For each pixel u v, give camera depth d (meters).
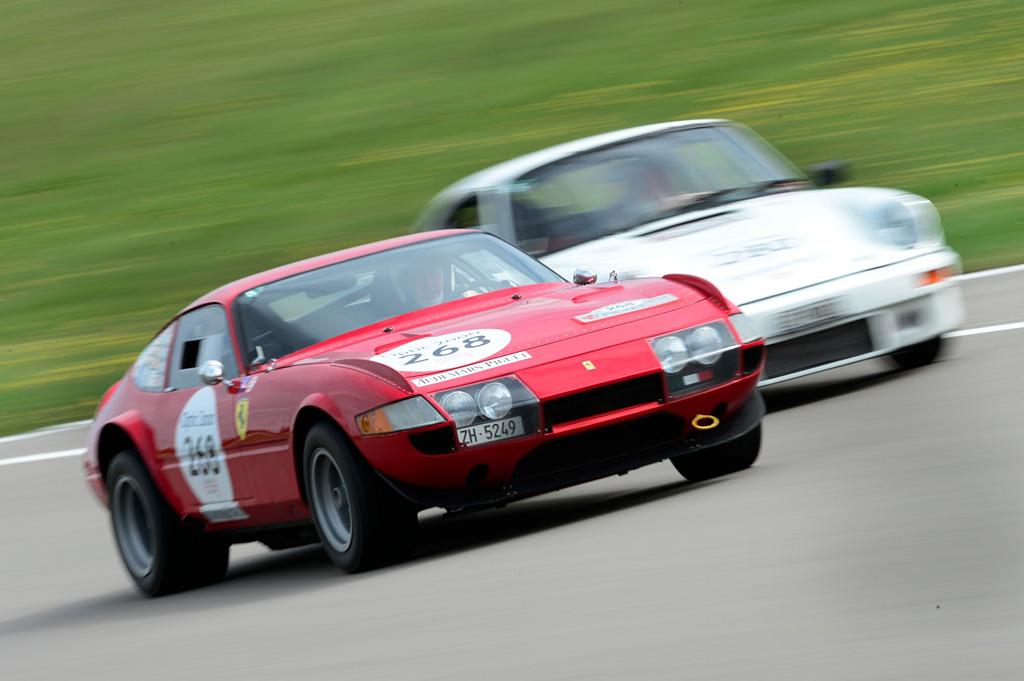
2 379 47.78
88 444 24.52
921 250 28.33
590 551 17.14
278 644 15.54
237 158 75.19
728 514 17.92
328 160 72.19
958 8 80.31
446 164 68.12
